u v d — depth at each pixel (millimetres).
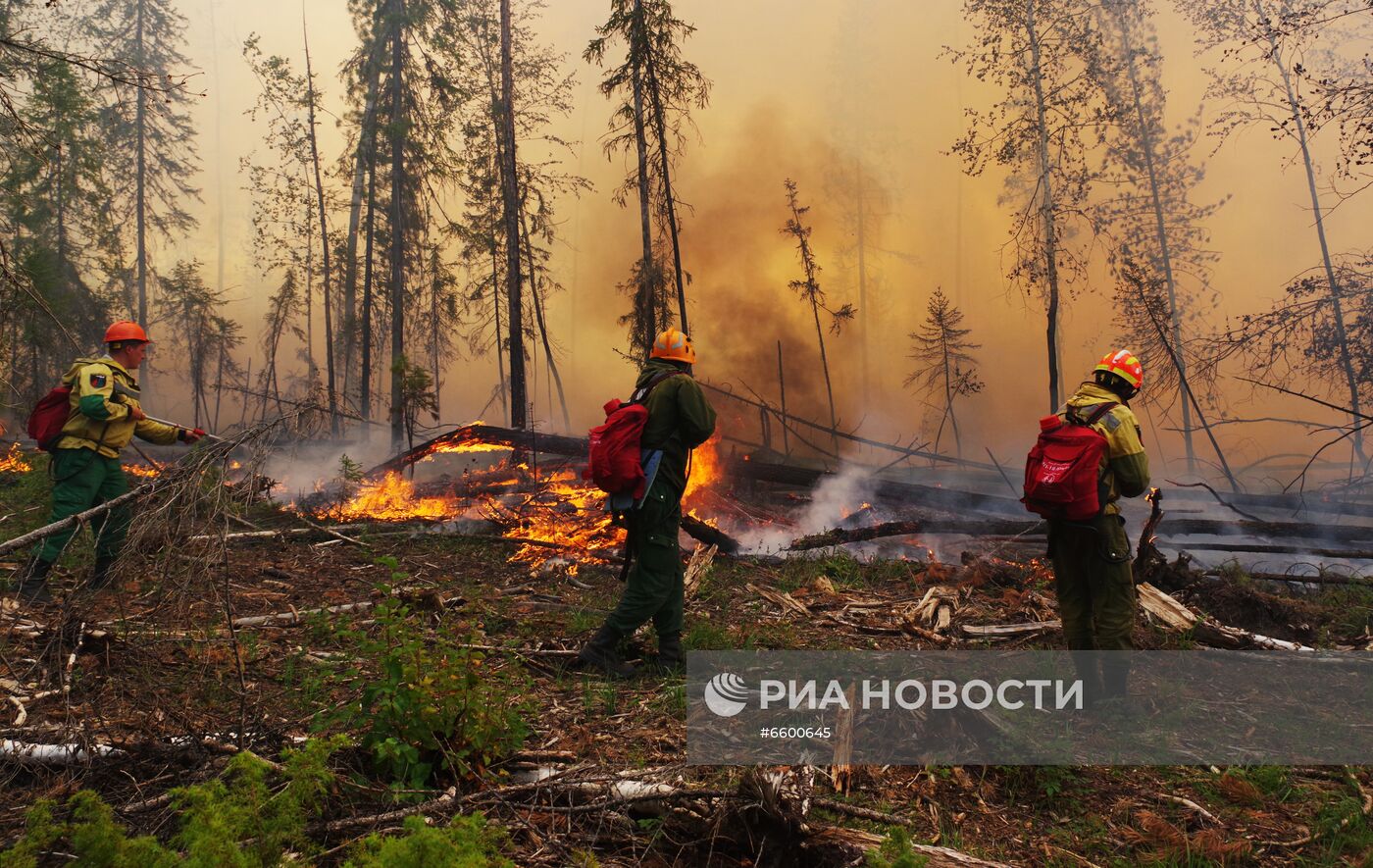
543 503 9781
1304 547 7930
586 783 3135
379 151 20859
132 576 3805
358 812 2943
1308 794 3545
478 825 2309
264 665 4410
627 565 4824
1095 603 4496
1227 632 5375
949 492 10812
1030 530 8438
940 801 3395
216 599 3787
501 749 3375
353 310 24469
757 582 7254
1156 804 3463
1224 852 3055
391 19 19172
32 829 2172
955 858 2688
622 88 15562
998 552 8531
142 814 2770
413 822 2150
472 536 8469
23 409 11797
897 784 3520
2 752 3076
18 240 17297
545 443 11438
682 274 15406
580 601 6328
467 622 5547
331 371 22172
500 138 21641
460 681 3383
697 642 5297
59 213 20406
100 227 22891
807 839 2785
